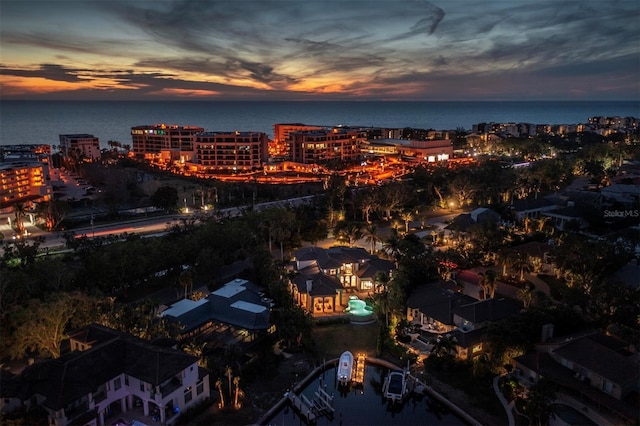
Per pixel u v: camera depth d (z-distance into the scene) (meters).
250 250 121.19
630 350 75.31
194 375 67.69
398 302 89.62
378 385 76.25
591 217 149.88
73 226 164.25
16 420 57.25
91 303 84.19
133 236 128.75
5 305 81.50
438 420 67.81
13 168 196.62
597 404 63.94
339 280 108.19
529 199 169.50
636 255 119.75
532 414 60.22
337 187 187.88
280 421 67.50
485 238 123.50
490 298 93.06
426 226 157.25
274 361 79.81
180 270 118.44
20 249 113.38
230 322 89.38
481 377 73.19
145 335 76.75
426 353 82.31
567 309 82.12
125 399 66.19
